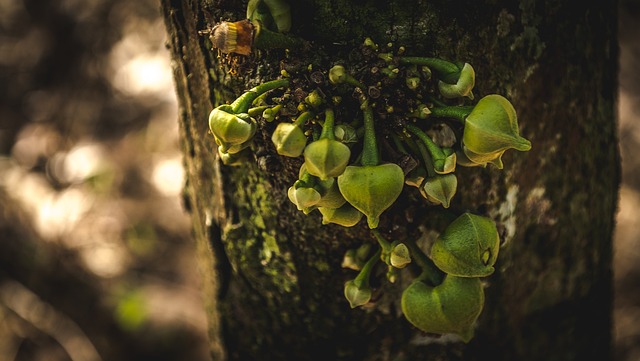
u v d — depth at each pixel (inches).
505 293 19.0
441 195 16.2
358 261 17.5
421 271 17.8
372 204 15.7
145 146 42.0
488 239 16.5
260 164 17.0
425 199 17.1
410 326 18.6
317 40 16.2
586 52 18.5
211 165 18.4
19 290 39.0
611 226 20.6
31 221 40.0
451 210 17.6
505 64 17.1
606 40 19.2
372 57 16.0
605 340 21.3
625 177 40.6
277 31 16.1
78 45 45.2
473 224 16.4
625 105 42.7
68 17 45.4
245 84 16.8
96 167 41.5
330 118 15.7
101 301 38.8
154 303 38.4
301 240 17.8
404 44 16.2
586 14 18.3
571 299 19.9
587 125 19.0
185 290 38.9
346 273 17.9
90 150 42.3
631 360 35.2
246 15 16.5
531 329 19.7
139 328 38.0
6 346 38.1
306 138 15.7
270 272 18.4
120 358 37.8
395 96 16.1
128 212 40.3
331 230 17.4
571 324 20.1
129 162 41.6
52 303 38.9
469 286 16.7
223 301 19.4
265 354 19.4
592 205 19.6
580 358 20.6
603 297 20.8
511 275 18.9
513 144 15.6
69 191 41.0
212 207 18.8
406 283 18.0
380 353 18.8
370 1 16.1
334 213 16.3
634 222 38.8
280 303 18.7
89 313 38.7
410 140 16.4
